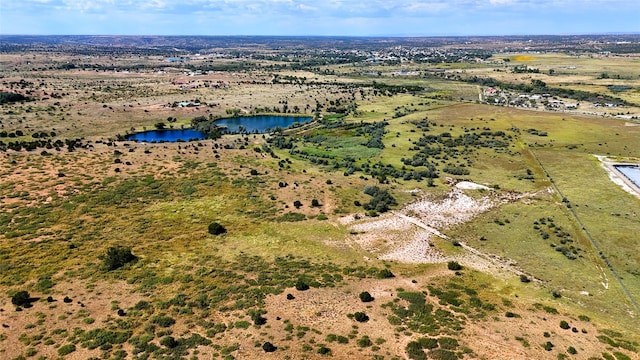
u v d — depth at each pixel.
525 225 90.75
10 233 79.44
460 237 85.38
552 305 61.56
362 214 94.19
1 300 58.09
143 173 112.06
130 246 76.25
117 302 58.28
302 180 113.50
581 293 66.31
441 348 48.44
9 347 48.56
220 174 113.81
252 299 59.03
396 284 65.19
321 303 58.34
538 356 47.88
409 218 93.31
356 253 76.75
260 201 98.88
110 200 96.12
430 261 74.81
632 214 94.81
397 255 76.62
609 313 61.09
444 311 57.09
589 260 76.81
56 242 76.81
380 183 114.62
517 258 77.38
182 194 101.50
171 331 51.94
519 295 64.06
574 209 97.88
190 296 60.03
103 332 51.09
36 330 51.69
